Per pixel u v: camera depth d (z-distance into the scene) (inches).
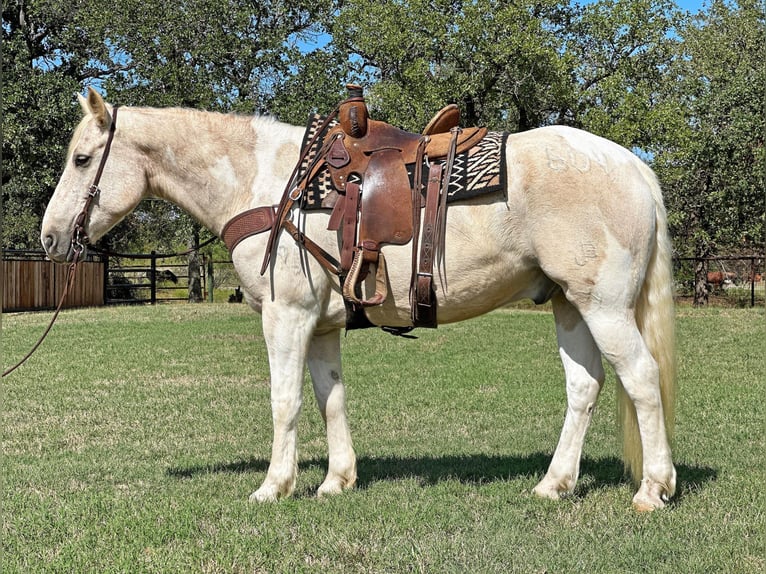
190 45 919.0
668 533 146.9
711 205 963.3
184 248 1234.6
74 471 209.5
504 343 515.5
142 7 896.9
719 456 214.4
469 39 847.7
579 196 153.6
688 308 799.1
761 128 863.7
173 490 187.0
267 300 171.5
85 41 999.0
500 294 165.6
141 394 339.0
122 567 136.6
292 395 171.2
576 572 132.0
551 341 524.4
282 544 147.8
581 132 162.7
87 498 180.4
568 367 172.6
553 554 139.9
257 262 171.3
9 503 177.0
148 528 155.6
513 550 142.5
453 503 171.2
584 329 170.6
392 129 171.2
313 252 167.0
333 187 166.6
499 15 833.5
